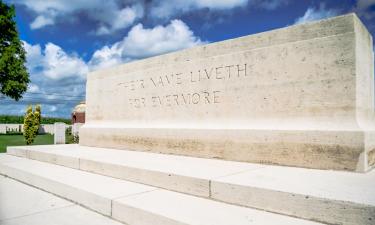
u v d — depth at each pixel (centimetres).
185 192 352
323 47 427
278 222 253
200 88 579
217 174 362
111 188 379
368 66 459
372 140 409
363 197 250
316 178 337
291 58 457
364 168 375
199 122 576
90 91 886
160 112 659
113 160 495
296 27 455
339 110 410
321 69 428
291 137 438
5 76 2762
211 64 563
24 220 318
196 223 252
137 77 727
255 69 498
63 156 569
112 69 808
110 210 329
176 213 278
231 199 309
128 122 743
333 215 246
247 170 396
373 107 481
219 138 525
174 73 633
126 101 755
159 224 275
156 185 387
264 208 285
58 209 358
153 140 645
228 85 534
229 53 536
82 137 864
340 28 414
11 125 3191
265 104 483
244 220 259
